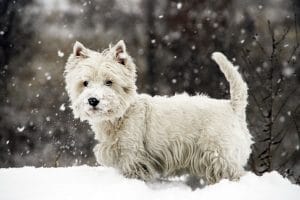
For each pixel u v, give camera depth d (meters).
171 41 16.89
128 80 6.08
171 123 5.96
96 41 17.56
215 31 16.30
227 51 14.95
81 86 6.02
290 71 12.96
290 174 10.10
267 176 5.97
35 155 13.74
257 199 5.06
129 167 5.86
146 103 6.09
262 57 13.78
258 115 11.65
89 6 18.36
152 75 15.94
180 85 14.91
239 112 6.01
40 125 14.52
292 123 12.20
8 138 14.50
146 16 18.00
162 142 5.96
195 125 5.93
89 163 12.70
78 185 5.43
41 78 16.09
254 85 12.07
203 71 14.97
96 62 5.98
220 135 5.82
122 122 5.93
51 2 18.12
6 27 17.14
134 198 5.01
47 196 5.07
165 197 5.12
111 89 5.89
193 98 6.20
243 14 16.25
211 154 5.80
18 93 15.79
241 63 13.84
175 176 6.21
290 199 5.17
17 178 5.82
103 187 5.33
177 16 17.48
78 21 18.03
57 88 15.76
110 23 18.14
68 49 17.11
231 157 5.79
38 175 5.93
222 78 14.35
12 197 5.09
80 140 13.43
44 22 17.70
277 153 12.17
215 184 5.49
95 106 5.67
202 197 5.11
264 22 15.58
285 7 15.72
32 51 16.94
